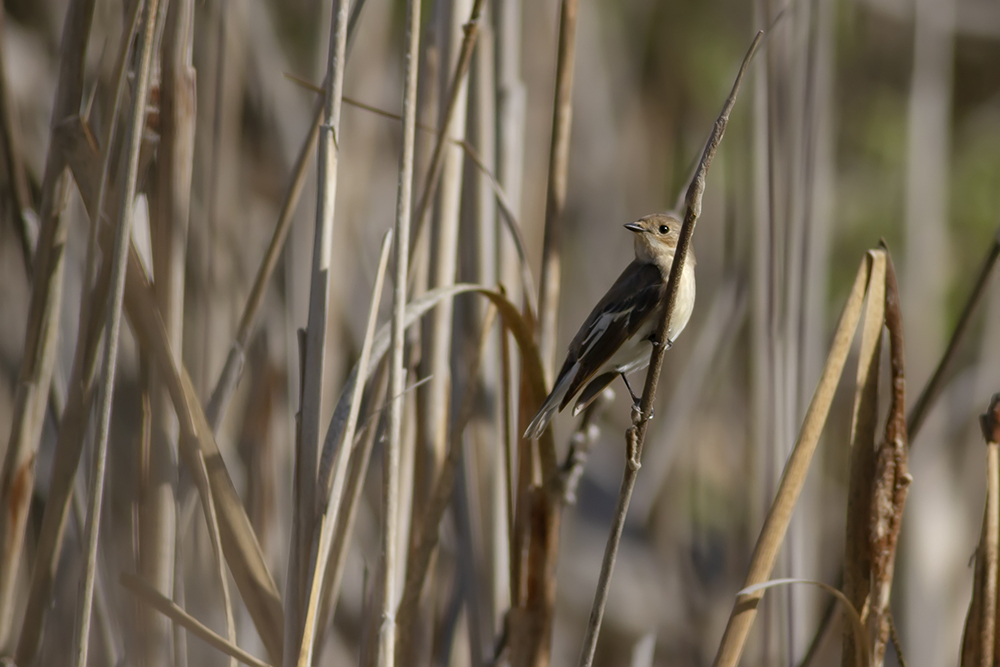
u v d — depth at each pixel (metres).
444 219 8.90
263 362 10.29
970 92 24.12
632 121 18.02
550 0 14.50
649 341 8.77
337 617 13.12
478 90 9.52
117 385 8.69
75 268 9.16
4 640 7.14
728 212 13.80
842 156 21.14
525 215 12.96
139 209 7.09
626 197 17.53
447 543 11.12
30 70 11.64
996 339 15.16
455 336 9.49
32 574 6.99
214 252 9.70
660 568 14.07
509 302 7.87
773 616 10.43
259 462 10.02
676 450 12.67
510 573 8.38
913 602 13.59
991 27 22.67
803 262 10.76
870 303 7.34
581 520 18.19
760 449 10.80
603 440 19.17
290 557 7.01
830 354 7.20
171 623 7.15
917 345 15.12
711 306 15.41
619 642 16.12
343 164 12.16
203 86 10.53
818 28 11.23
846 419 16.31
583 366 8.50
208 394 9.29
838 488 16.06
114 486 8.23
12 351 10.54
